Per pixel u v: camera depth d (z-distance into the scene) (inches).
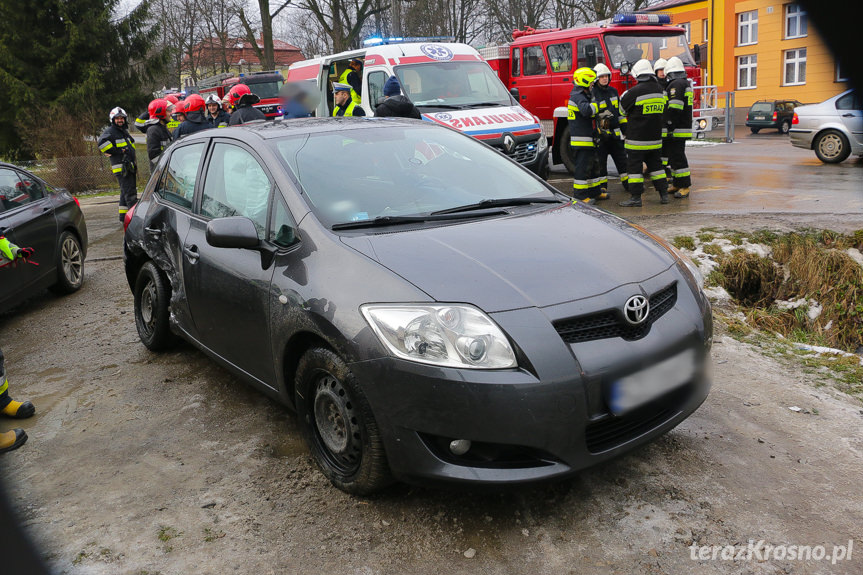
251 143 149.3
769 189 404.2
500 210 137.9
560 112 466.6
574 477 115.6
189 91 1322.6
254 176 144.3
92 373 185.0
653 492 115.8
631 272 115.1
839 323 252.7
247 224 128.8
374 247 117.1
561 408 100.0
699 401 119.3
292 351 124.9
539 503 114.3
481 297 104.1
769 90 1277.1
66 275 269.7
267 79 858.1
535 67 512.1
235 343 143.6
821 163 543.2
